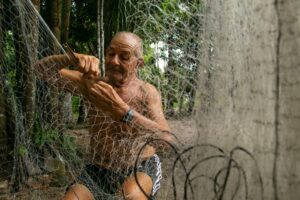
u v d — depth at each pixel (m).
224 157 1.27
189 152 1.59
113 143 2.55
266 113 1.12
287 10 1.03
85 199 2.47
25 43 3.49
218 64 1.53
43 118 3.63
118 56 2.62
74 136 3.16
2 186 3.96
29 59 3.49
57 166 3.80
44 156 3.96
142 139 2.39
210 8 1.64
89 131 2.73
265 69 1.13
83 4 8.14
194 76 2.16
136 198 2.30
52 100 3.47
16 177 3.95
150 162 2.43
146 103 2.61
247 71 1.26
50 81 2.79
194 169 1.46
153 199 2.41
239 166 1.21
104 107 2.36
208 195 1.38
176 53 2.52
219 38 1.53
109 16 4.79
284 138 1.04
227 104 1.42
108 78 2.64
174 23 2.57
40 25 3.46
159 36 2.81
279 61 1.05
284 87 1.04
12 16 3.52
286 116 1.04
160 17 2.76
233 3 1.39
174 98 2.61
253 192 1.17
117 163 2.55
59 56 2.70
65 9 5.64
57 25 4.93
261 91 1.15
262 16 1.15
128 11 3.88
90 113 2.69
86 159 2.83
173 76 2.56
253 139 1.19
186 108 2.29
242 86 1.29
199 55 1.88
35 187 3.81
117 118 2.38
